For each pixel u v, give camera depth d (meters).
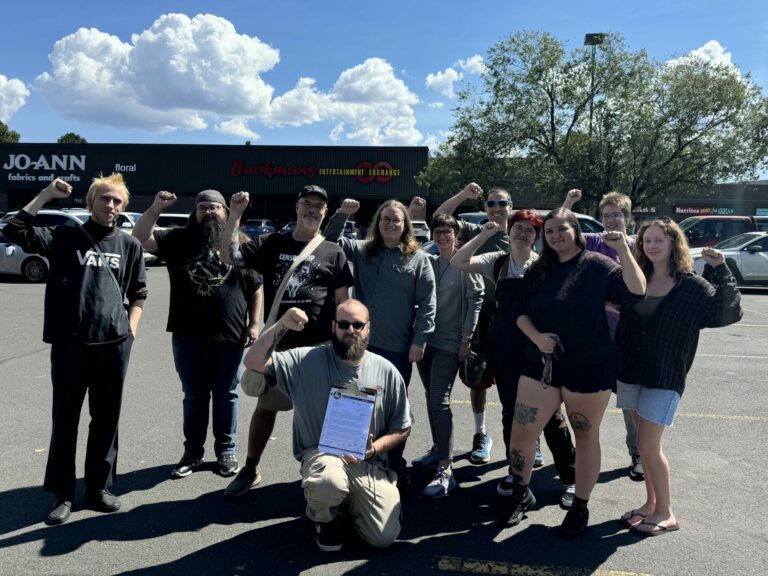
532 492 3.93
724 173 25.48
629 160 25.97
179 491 3.82
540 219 3.74
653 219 3.40
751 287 17.59
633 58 26.11
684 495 3.86
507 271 3.79
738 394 6.22
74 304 3.35
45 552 3.06
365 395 3.23
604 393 3.18
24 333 8.65
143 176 38.12
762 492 3.91
